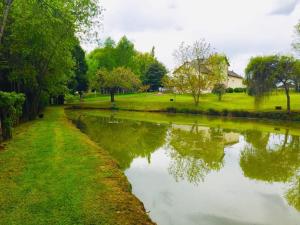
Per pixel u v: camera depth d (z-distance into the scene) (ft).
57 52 100.58
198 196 35.94
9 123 56.85
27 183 31.01
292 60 143.23
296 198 36.24
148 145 67.41
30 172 34.91
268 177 44.83
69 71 129.49
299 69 138.82
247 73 156.15
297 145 72.54
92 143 57.77
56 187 30.19
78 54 225.97
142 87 247.09
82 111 176.96
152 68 315.99
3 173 34.17
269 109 158.20
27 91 109.40
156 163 51.13
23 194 27.99
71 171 36.01
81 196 28.27
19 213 24.14
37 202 26.35
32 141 55.21
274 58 148.25
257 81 152.25
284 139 81.87
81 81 227.40
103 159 43.68
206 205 33.19
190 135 84.89
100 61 302.04
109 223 23.47
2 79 101.40
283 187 40.29
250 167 50.42
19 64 95.30
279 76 146.30
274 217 30.76
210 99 216.95
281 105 169.99
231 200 35.04
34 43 91.04
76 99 254.88
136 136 80.33
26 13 81.87
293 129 104.88
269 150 65.72
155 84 314.96
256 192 38.09
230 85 324.39
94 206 26.30
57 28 92.99
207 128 103.24
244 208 32.81
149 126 105.09
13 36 87.97
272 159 56.85
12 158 41.29
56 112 144.56
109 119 128.98
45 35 89.45
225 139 79.46
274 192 38.27
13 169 35.94
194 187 39.19
